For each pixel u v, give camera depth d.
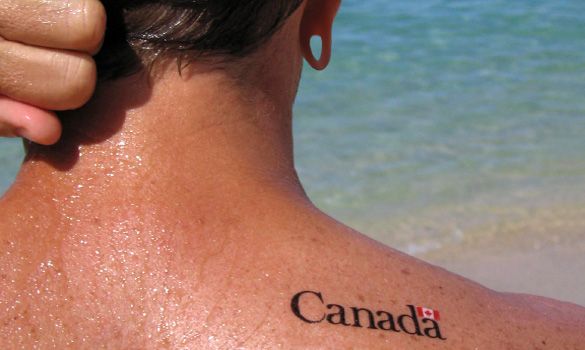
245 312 0.93
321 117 7.51
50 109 0.97
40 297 0.95
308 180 6.26
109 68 0.97
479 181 6.20
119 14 0.95
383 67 8.77
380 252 1.03
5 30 0.93
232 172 1.01
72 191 0.99
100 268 0.95
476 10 10.55
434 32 9.85
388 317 0.96
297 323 0.93
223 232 0.97
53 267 0.96
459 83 8.32
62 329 0.93
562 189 6.04
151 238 0.96
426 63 8.90
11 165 6.32
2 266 0.97
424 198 5.97
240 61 1.01
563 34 9.71
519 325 1.02
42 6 0.91
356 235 1.04
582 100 7.80
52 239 0.97
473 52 9.21
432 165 6.50
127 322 0.93
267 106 1.06
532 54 9.13
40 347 0.93
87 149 0.99
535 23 10.10
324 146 6.87
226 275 0.95
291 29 1.08
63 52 0.93
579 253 5.20
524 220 5.62
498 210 5.76
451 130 7.18
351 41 9.58
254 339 0.92
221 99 1.01
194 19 0.96
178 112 0.99
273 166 1.05
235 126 1.02
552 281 4.91
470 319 0.99
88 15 0.91
